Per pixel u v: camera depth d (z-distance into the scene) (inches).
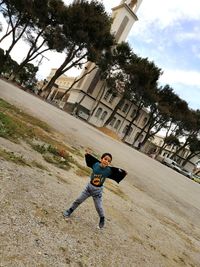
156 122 2397.9
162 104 2233.0
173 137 2615.7
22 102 802.8
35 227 161.3
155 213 375.2
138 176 611.8
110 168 192.7
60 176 285.7
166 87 2284.7
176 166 2249.0
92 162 196.9
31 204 184.5
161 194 553.6
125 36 2453.2
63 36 1726.1
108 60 1913.1
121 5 2370.8
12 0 1583.4
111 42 1786.4
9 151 271.4
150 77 1951.3
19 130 386.9
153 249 234.8
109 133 1961.1
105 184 392.2
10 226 149.5
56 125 691.4
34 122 553.9
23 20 1711.4
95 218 224.5
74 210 217.3
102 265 163.2
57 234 167.3
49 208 193.6
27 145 339.9
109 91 2186.3
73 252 158.7
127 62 1991.9
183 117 2367.1
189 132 2613.2
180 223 399.2
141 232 260.8
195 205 644.7
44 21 1691.7
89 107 2354.8
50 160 326.0
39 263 133.4
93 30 1675.7
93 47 1755.7
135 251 208.5
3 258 124.6
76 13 1614.2
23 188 202.1
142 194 461.4
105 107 2449.6
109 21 1774.1
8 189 188.1
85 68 2234.3
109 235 209.8
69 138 597.0
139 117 2765.7
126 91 2085.4
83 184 301.6
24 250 137.0
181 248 281.0
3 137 317.4
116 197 342.3
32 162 278.5
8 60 2142.0
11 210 164.7
